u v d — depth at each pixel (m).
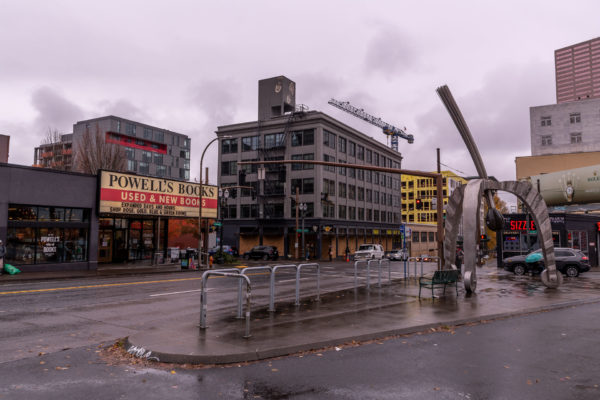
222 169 62.97
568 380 5.93
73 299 13.89
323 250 58.28
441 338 8.55
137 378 5.98
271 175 58.25
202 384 5.72
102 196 26.66
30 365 6.60
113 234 31.48
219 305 12.73
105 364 6.66
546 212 18.06
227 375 6.10
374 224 69.06
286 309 11.62
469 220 15.83
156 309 12.02
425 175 19.23
